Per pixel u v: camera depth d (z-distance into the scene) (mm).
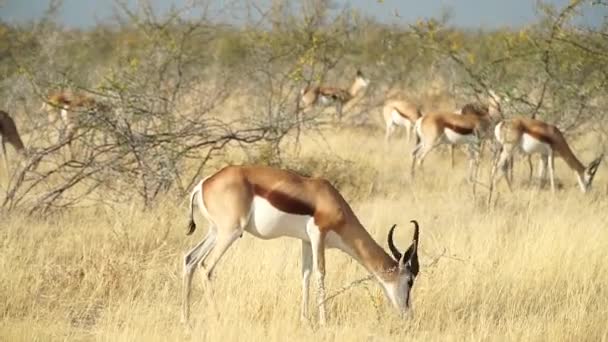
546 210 23281
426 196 25844
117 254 17625
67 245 18203
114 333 13273
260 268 16250
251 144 26422
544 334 14008
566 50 28031
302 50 35625
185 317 14367
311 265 15180
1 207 20688
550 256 17359
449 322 14594
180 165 22969
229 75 33031
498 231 20125
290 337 13641
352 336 13656
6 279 15234
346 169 26859
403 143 39000
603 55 26594
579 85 29859
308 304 15219
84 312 15016
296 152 28781
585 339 14031
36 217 20516
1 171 29203
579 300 15398
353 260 17391
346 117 44812
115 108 21672
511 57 30547
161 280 16594
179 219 20156
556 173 32438
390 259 14992
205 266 15203
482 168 31469
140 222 19328
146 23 29844
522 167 33812
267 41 33188
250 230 15023
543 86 31562
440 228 21344
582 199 26094
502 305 15727
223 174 14797
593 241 18312
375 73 52219
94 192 22359
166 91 25938
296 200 14664
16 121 35750
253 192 14734
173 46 27922
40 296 15430
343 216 14797
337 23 39875
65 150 27641
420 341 13766
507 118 30359
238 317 14266
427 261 17844
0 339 12852
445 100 45438
